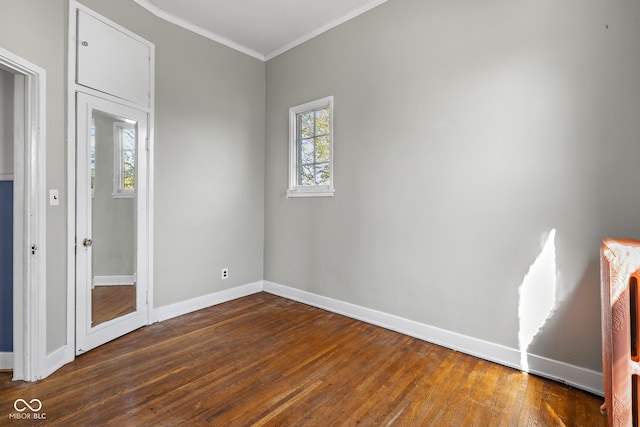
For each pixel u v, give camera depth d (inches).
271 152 159.3
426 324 106.6
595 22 76.4
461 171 98.0
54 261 87.1
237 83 148.8
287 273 152.6
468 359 94.1
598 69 76.3
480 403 73.3
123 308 109.7
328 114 138.2
